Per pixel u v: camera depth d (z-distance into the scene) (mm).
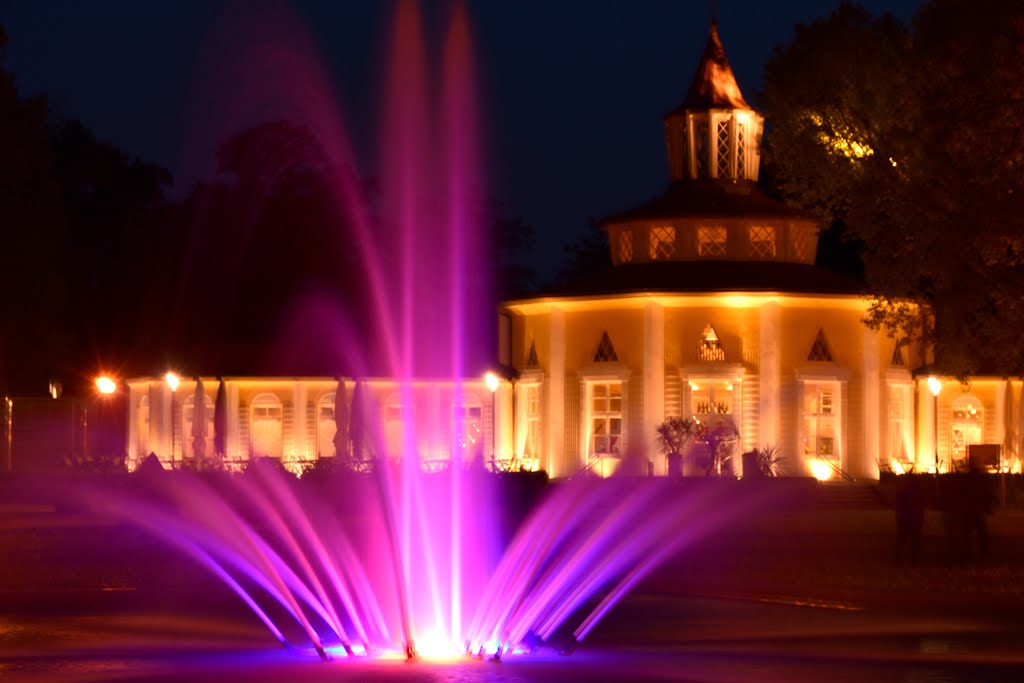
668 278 57031
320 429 60812
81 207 91938
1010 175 38188
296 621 26078
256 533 41094
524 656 21500
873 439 56000
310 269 88812
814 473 55344
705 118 61406
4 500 55656
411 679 19234
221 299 89062
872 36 53906
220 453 57312
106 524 43844
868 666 20078
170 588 30188
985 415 59438
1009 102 38375
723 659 20891
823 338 55906
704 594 30062
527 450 58875
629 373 55750
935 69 40094
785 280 56812
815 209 58094
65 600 29094
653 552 37156
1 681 19234
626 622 25453
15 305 47781
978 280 39625
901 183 45344
